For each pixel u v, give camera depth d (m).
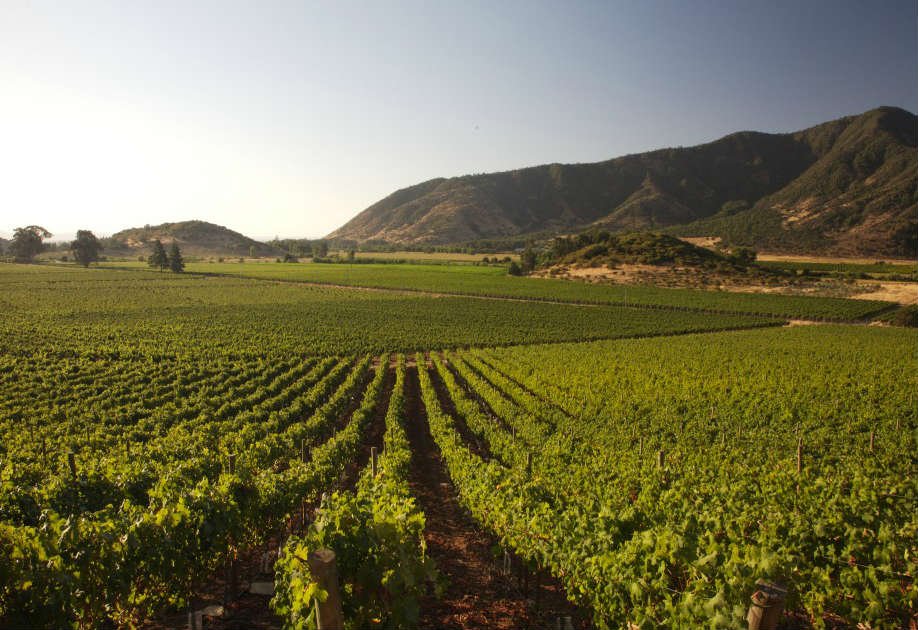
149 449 17.27
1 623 5.64
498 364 40.38
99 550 6.48
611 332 59.50
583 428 22.50
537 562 8.24
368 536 6.06
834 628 7.24
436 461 19.67
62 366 37.38
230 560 8.59
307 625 5.29
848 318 69.50
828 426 21.33
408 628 6.04
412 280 110.75
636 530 8.06
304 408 28.08
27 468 14.01
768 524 8.46
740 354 43.38
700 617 5.24
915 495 11.27
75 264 151.00
